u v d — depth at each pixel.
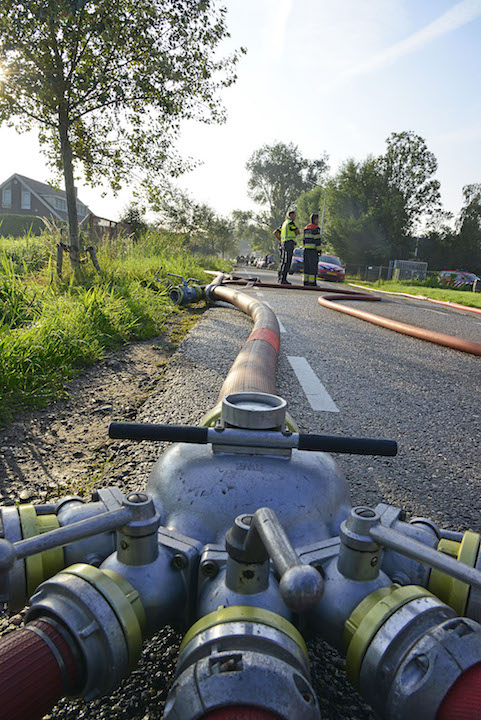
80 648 0.93
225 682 0.79
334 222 52.41
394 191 53.81
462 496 2.58
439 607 0.96
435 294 21.03
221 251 71.25
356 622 1.00
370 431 3.43
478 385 4.95
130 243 14.28
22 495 2.36
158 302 8.54
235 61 9.17
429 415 3.87
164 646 1.48
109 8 7.92
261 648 0.87
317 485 1.39
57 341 4.71
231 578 1.02
